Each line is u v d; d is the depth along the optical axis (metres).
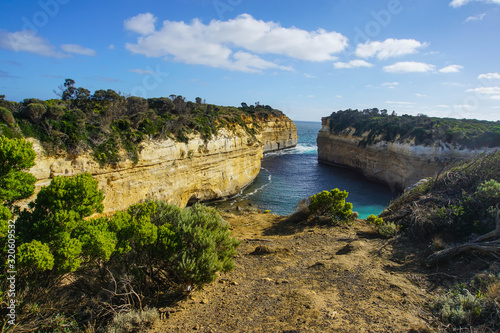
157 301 7.41
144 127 25.31
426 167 42.03
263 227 19.36
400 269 9.12
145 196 24.31
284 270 10.08
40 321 5.84
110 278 7.41
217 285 8.71
